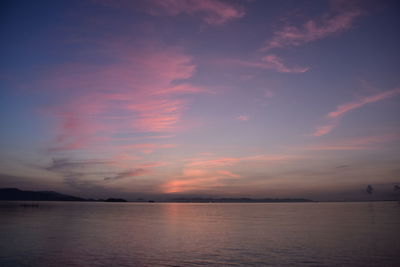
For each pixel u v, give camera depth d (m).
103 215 108.25
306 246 37.34
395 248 35.38
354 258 30.30
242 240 43.00
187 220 86.38
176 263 28.50
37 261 28.30
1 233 48.12
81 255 31.36
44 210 140.25
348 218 91.00
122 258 30.36
